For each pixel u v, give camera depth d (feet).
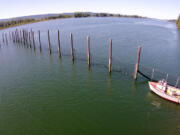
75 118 57.26
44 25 365.61
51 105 65.26
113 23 395.96
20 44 191.01
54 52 146.30
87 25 343.05
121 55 129.80
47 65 112.57
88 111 61.05
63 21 470.80
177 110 61.31
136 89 76.79
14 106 65.10
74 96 71.67
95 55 131.23
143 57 124.16
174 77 89.20
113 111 60.95
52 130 51.78
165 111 60.80
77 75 94.22
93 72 98.07
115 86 80.07
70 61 119.85
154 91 71.92
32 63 117.80
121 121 55.62
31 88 79.87
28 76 94.53
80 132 50.75
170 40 186.19
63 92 75.31
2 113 60.64
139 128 52.29
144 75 83.56
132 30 268.82
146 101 67.31
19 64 116.67
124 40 186.29
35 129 52.42
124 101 67.41
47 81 87.20
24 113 60.59
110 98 69.67
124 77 89.97
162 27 333.01
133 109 62.13
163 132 50.39
